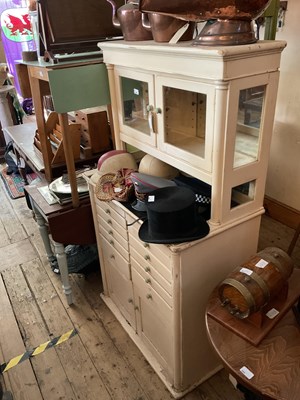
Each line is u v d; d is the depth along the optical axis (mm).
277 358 1064
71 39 1666
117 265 1898
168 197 1310
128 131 1725
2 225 3127
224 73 1048
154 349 1785
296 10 2268
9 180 3963
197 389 1688
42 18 1596
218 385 1697
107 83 1748
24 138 3008
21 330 2059
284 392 965
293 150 2650
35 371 1813
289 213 2828
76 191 1914
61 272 2113
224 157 1195
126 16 1507
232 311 1177
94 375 1782
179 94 1374
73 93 1677
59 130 2297
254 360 1062
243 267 1195
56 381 1760
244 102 1175
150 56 1336
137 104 1675
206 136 1218
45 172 2291
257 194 1408
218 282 1494
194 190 1473
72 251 2393
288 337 1125
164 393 1680
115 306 2160
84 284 2395
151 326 1731
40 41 1726
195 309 1483
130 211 1534
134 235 1562
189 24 1329
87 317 2133
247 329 1145
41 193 2100
